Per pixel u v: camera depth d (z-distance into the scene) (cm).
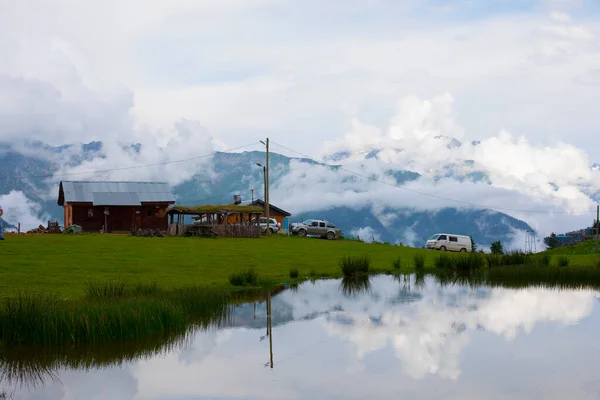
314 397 1315
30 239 5081
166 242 5300
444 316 2291
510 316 2286
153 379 1456
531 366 1534
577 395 1305
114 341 1795
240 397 1316
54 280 2847
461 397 1301
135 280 3034
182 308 2153
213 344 1825
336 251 5300
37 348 1720
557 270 3803
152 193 7662
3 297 2302
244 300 2748
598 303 2645
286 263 4284
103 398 1325
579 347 1744
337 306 2566
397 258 5022
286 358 1641
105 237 5672
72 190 7400
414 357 1636
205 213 6806
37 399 1317
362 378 1448
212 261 4081
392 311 2423
